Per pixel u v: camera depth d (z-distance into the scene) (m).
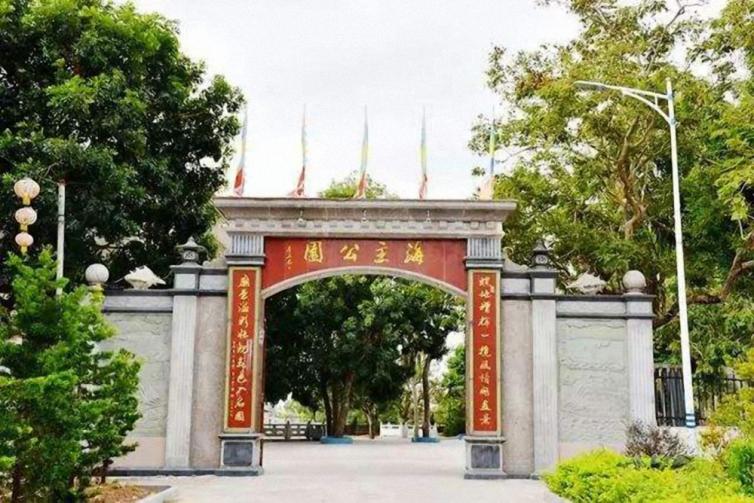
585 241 22.08
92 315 10.28
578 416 15.86
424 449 26.28
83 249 17.05
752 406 10.09
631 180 21.33
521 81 22.22
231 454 15.70
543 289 16.17
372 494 12.94
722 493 7.80
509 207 16.19
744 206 17.75
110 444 10.81
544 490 13.56
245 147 17.03
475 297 16.09
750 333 24.75
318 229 16.38
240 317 16.08
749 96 18.80
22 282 9.55
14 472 9.42
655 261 21.33
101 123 16.17
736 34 19.56
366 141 17.31
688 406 15.01
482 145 23.17
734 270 20.86
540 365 15.88
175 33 19.05
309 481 14.90
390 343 30.69
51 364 9.24
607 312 16.16
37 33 16.58
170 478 15.26
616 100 19.70
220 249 22.62
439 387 45.84
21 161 15.52
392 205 16.25
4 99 16.56
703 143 20.52
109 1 17.83
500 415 15.70
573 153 22.12
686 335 15.45
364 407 37.41
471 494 12.99
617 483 8.70
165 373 16.09
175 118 19.36
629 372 15.93
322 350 30.84
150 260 19.56
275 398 30.97
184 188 19.50
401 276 16.42
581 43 22.05
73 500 10.30
